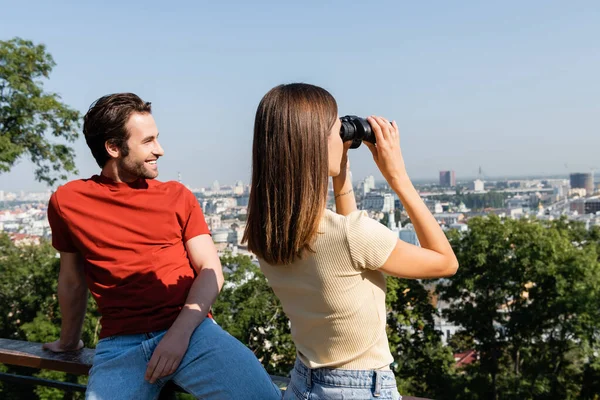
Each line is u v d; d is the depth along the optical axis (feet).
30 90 58.70
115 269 6.58
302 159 4.52
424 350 75.87
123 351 6.46
